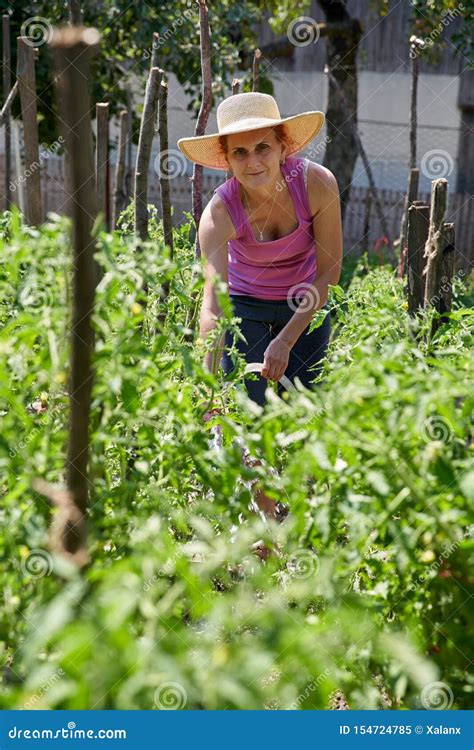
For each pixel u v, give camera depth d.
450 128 15.18
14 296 1.93
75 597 1.30
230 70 10.14
